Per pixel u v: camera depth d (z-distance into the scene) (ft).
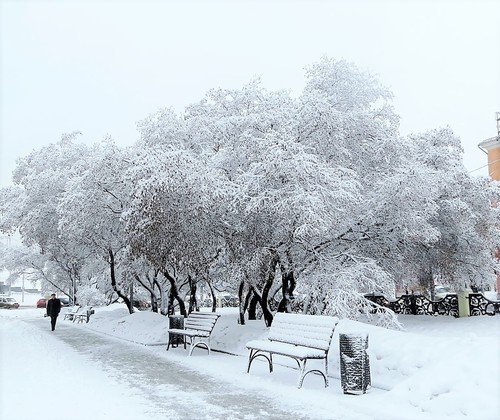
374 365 28.91
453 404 20.27
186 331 44.27
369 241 48.62
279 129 44.24
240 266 46.57
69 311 115.55
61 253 93.56
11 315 129.70
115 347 50.65
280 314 33.68
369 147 49.03
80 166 62.08
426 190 43.50
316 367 33.24
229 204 42.39
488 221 60.80
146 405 24.07
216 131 50.83
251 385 29.09
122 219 45.98
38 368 34.14
